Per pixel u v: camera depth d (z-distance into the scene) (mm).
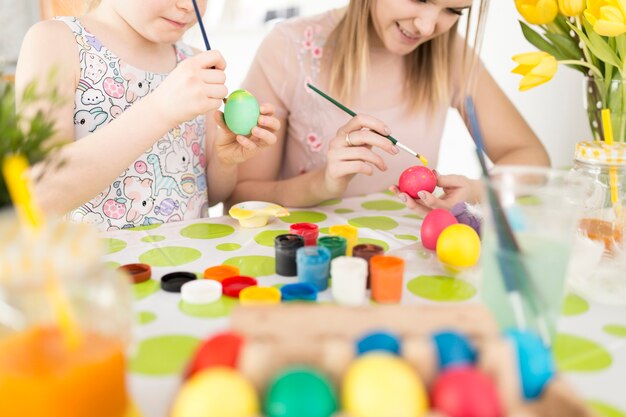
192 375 444
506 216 567
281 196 1266
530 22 1074
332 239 852
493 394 390
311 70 1487
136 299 719
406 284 777
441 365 431
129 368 565
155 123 981
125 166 1008
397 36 1298
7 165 444
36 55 1090
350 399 381
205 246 919
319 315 493
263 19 2887
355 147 1118
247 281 755
